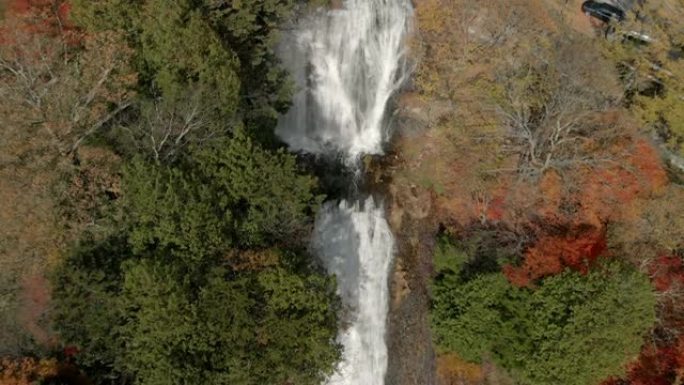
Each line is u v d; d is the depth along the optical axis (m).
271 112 42.84
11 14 39.06
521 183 46.03
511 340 41.59
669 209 42.28
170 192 32.94
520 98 46.50
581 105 44.09
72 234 33.78
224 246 33.94
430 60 50.09
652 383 40.22
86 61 34.53
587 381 38.91
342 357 42.16
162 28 35.72
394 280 47.97
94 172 34.09
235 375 31.81
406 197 49.53
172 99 36.19
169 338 31.25
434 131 50.34
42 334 36.44
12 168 32.56
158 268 31.30
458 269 45.88
